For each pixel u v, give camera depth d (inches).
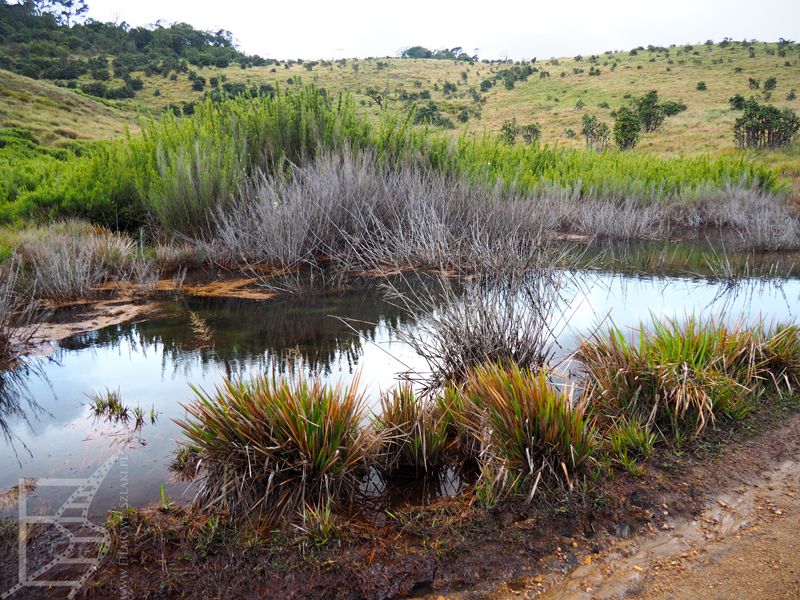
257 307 245.0
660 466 115.2
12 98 1530.5
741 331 164.9
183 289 274.1
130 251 311.0
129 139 425.7
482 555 92.4
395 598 85.0
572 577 88.7
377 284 283.9
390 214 349.7
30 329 213.2
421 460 119.4
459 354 165.8
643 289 271.7
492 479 107.1
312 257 330.3
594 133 1542.8
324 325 219.8
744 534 96.3
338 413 110.8
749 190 553.0
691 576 87.5
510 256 265.0
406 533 97.2
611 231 441.1
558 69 3873.0
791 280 292.5
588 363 157.9
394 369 174.7
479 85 3582.7
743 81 2534.5
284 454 107.3
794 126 1187.9
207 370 174.1
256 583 86.2
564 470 104.6
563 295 253.3
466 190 375.6
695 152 1207.6
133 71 3634.4
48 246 282.4
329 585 86.2
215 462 108.7
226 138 381.1
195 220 346.0
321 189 342.0
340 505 105.9
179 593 84.4
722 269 321.4
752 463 116.7
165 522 99.1
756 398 142.4
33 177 520.1
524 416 111.0
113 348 194.7
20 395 158.6
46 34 4237.2
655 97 1723.7
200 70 3919.8
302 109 407.8
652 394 135.9
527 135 1662.2
